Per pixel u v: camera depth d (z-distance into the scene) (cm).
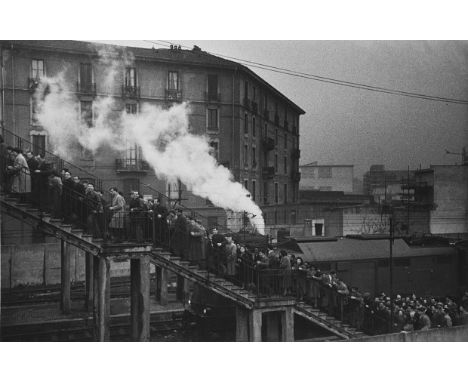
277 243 1927
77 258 2277
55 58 1967
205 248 1452
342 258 1803
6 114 1886
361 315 1530
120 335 1698
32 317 1742
